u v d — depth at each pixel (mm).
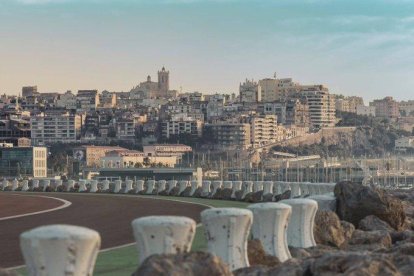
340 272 16906
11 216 42594
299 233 23453
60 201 59281
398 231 29359
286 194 56219
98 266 22281
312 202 23641
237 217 17969
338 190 33156
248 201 60562
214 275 14812
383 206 32312
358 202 32312
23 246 13961
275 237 20781
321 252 22625
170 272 14500
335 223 26719
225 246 18031
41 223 38062
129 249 26875
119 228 35219
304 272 17375
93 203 56250
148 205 53750
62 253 13812
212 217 18000
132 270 21484
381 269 16594
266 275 17516
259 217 20734
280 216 20781
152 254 15648
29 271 14023
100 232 33406
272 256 20219
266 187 59500
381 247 25609
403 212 33438
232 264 17938
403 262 18547
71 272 13852
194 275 14703
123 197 68500
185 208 50469
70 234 13836
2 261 24203
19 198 65125
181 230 16047
